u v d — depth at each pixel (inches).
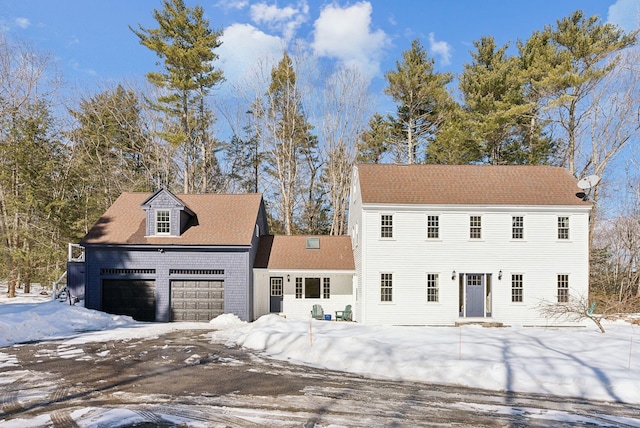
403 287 804.6
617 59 1021.8
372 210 814.5
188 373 390.9
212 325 740.7
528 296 803.4
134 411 282.8
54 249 1124.5
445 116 1294.3
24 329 591.5
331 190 1448.1
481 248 812.6
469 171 912.9
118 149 1471.5
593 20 1054.4
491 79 1131.9
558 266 810.2
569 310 653.9
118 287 810.2
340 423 263.4
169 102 1262.3
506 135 1214.3
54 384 350.9
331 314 896.9
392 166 922.7
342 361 424.5
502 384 352.2
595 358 419.8
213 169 1577.3
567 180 880.3
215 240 821.9
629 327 717.3
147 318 806.5
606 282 1195.3
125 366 417.7
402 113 1405.0
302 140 1454.2
